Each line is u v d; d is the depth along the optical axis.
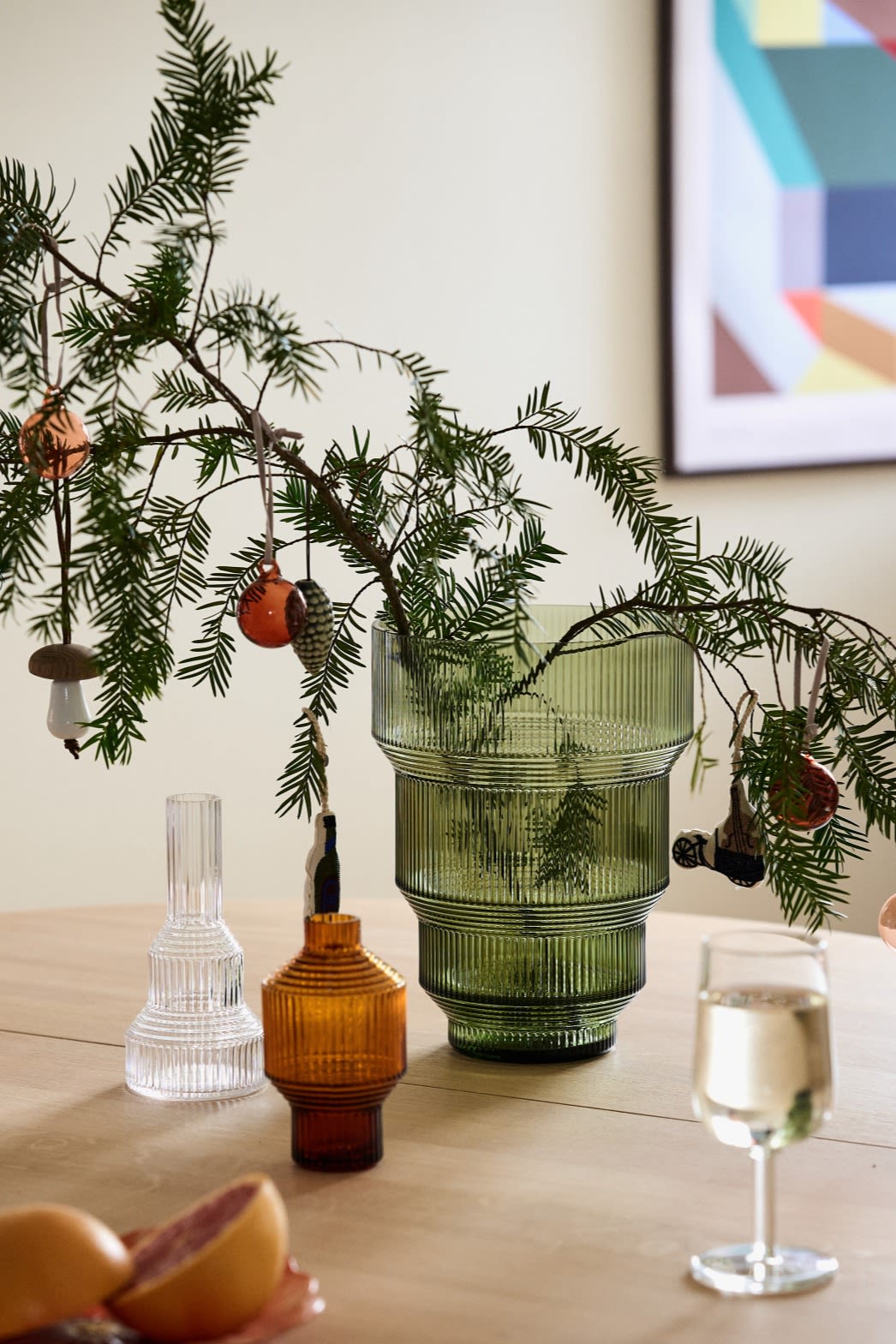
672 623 1.17
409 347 2.63
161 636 1.06
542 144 2.68
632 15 2.71
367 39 2.55
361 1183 0.95
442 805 1.14
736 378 2.84
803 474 2.91
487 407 2.69
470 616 1.22
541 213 2.69
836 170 2.85
